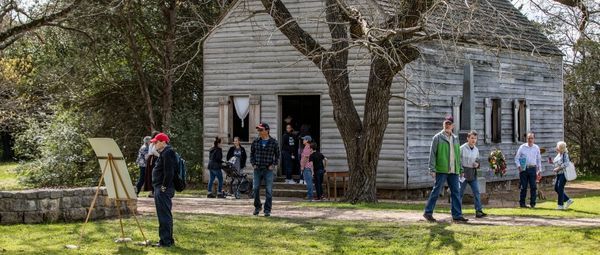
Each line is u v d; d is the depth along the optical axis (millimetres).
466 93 22391
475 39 19031
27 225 15633
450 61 25250
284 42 27078
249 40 27672
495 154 23594
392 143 25344
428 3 19422
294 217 17422
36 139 34094
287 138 26750
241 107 27984
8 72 32812
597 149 42250
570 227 15211
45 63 34125
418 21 18812
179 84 35000
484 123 29031
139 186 24016
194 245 13766
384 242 14195
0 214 15766
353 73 25859
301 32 21703
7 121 35688
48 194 16219
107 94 33969
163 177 13484
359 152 21547
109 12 27875
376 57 19422
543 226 15359
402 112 25172
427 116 26047
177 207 20141
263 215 17812
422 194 25938
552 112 33250
